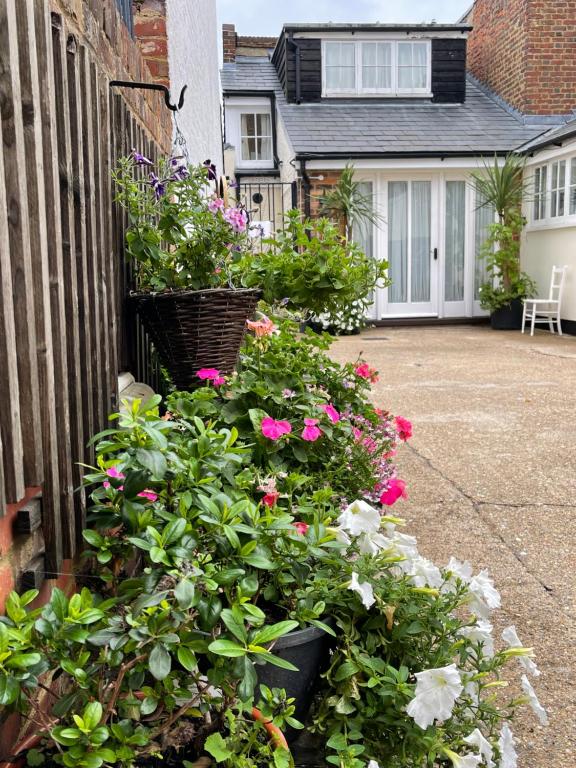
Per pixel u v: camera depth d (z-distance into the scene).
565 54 11.30
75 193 1.82
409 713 1.25
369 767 1.21
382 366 7.25
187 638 1.19
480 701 1.45
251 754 1.29
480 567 2.61
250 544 1.32
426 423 4.85
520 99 11.50
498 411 5.17
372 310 11.25
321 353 3.06
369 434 2.67
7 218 1.31
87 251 1.95
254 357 2.62
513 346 8.62
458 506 3.25
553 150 9.72
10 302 1.27
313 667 1.51
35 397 1.37
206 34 7.42
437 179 11.05
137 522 1.33
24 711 1.17
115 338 2.25
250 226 3.34
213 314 2.40
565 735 1.71
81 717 1.12
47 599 1.51
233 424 2.29
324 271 2.82
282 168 12.01
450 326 11.18
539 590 2.43
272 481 1.73
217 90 9.47
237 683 1.29
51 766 1.20
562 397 5.61
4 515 1.23
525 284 10.41
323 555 1.46
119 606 1.39
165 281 2.50
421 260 11.27
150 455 1.33
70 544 1.60
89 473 1.87
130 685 1.17
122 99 2.57
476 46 13.20
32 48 1.40
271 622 1.52
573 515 3.12
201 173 2.61
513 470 3.79
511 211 10.44
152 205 2.48
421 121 11.44
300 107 11.81
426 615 1.47
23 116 1.39
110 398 2.16
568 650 2.06
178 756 1.30
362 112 11.66
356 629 1.51
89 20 2.13
